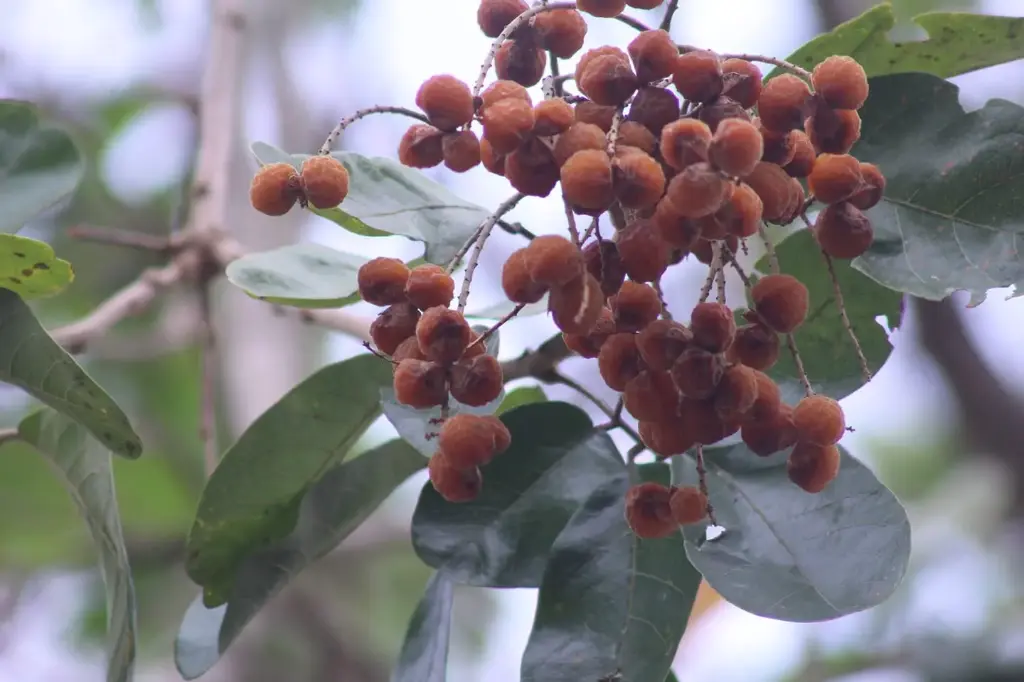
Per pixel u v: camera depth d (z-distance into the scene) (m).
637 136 1.75
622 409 1.85
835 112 1.77
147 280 1.99
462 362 1.76
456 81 1.77
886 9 1.84
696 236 1.74
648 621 1.81
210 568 1.87
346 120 1.78
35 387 1.83
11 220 1.86
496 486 1.84
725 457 1.82
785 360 1.85
